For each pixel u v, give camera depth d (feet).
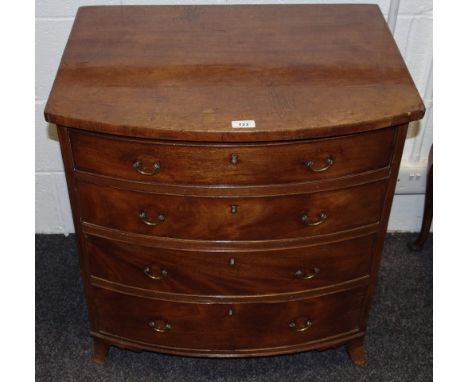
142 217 5.14
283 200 5.01
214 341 5.97
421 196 7.63
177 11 5.82
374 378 6.38
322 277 5.60
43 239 7.79
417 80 6.90
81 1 6.25
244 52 5.29
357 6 5.93
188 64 5.13
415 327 6.85
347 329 6.13
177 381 6.35
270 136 4.50
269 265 5.41
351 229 5.35
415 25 6.49
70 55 5.19
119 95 4.79
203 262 5.37
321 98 4.79
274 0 6.32
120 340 6.13
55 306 7.02
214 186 4.89
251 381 6.36
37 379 6.32
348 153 4.86
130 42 5.37
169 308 5.74
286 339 6.01
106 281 5.68
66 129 4.79
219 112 4.63
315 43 5.41
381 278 7.38
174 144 4.67
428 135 7.13
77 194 5.16
